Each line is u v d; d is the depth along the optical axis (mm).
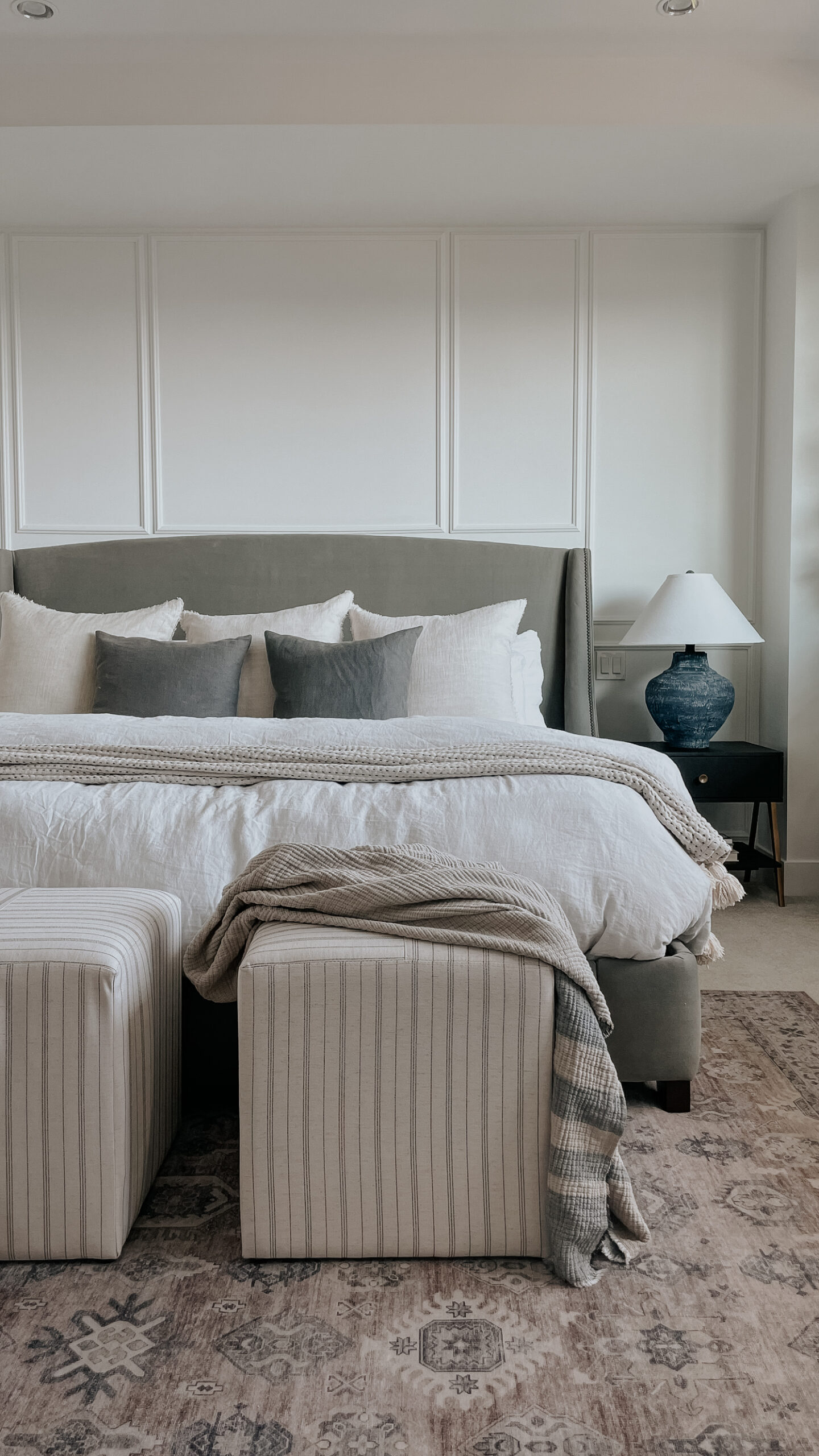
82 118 3428
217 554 4324
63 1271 1649
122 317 4395
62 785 2369
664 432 4488
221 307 4398
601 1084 1640
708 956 2277
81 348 4402
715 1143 2086
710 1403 1344
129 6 3121
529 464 4480
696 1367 1414
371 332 4422
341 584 4332
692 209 4258
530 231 4391
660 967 2141
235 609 4312
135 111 3420
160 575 4316
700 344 4461
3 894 1952
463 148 3615
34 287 4375
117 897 1925
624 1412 1328
